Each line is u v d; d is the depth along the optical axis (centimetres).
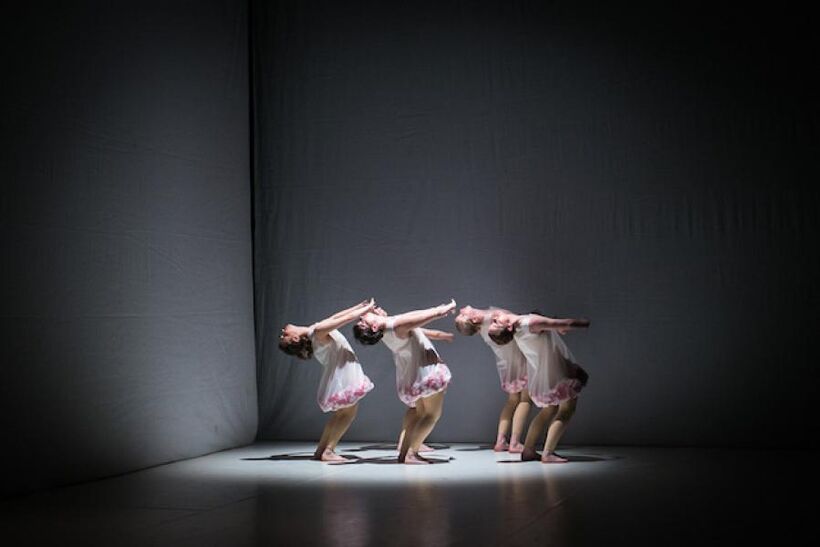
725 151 664
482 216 710
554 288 693
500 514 429
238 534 401
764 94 658
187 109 671
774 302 652
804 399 644
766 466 570
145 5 626
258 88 757
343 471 579
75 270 555
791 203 651
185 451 655
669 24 677
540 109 700
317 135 748
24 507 474
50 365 533
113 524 429
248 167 752
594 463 591
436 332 674
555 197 695
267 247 755
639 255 677
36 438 522
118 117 596
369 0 741
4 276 502
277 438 754
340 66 745
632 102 682
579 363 686
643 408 674
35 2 527
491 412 705
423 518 424
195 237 678
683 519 413
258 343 755
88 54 570
